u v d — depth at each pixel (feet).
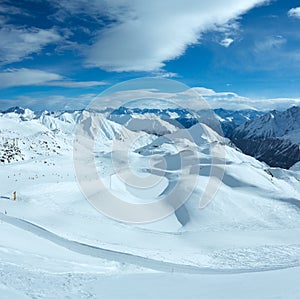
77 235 76.23
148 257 63.46
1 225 66.80
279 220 139.95
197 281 43.93
